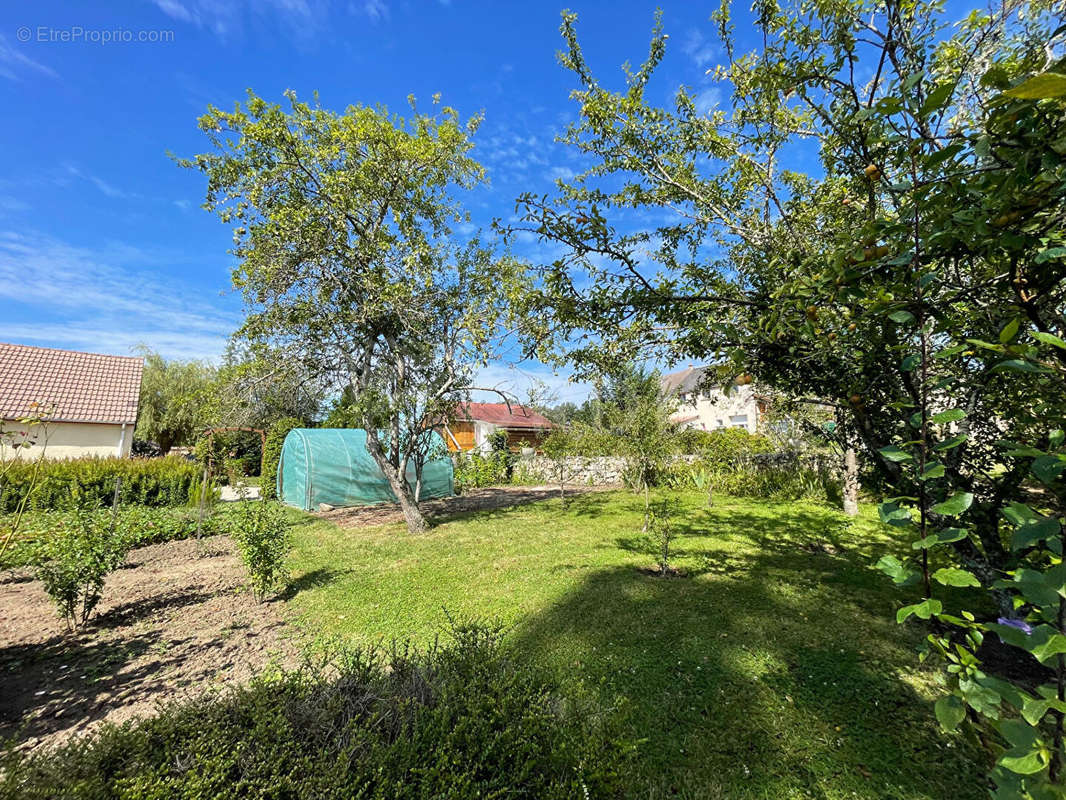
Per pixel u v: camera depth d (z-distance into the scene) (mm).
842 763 2605
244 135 8078
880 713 3008
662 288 2643
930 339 2006
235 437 13695
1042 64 1516
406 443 9422
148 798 1620
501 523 9742
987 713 940
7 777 1649
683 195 4734
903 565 1167
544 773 1924
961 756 2623
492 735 2004
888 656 3684
